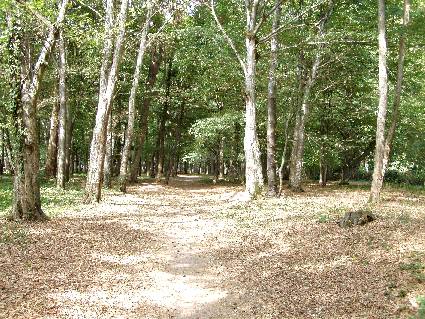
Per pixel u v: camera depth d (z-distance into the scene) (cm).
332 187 3045
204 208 1998
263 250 1114
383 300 700
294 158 2672
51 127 3000
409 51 2341
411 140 2900
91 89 3134
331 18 2606
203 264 1040
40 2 1278
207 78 3092
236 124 3175
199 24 3183
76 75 2916
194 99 3481
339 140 3183
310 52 2538
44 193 2144
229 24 2777
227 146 3597
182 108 3688
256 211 1752
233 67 2817
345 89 3092
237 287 868
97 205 1895
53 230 1255
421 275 759
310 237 1159
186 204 2183
